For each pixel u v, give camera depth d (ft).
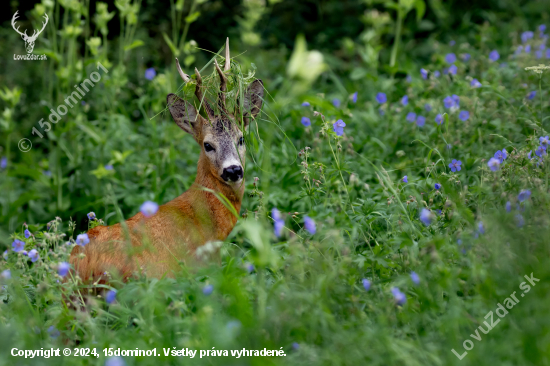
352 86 46.24
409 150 32.24
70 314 18.76
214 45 59.52
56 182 35.19
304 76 14.52
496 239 18.21
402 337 17.08
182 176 36.73
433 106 33.04
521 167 22.44
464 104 32.53
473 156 28.58
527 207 19.36
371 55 42.22
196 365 16.44
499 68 38.04
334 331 16.87
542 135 25.68
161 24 57.77
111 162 33.45
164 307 18.33
